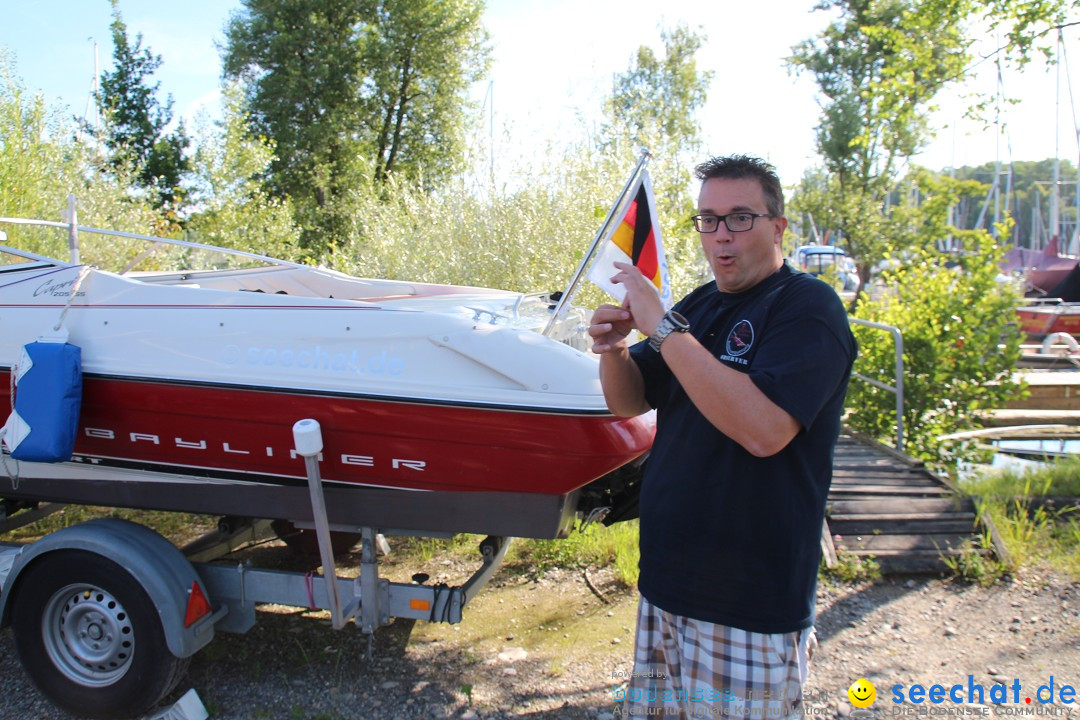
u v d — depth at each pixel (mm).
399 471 3141
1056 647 3906
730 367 2180
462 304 4027
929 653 3889
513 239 7234
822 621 4195
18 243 6133
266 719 3359
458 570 4824
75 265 3631
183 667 3316
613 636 4070
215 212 13547
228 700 3502
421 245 7719
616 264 2203
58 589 3307
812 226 27266
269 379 3172
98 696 3281
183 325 3330
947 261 7957
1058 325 16906
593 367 3014
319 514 3076
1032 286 23625
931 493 5324
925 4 8633
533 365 2988
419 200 8438
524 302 4094
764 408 1978
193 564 3523
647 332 2094
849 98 22922
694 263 7402
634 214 3189
